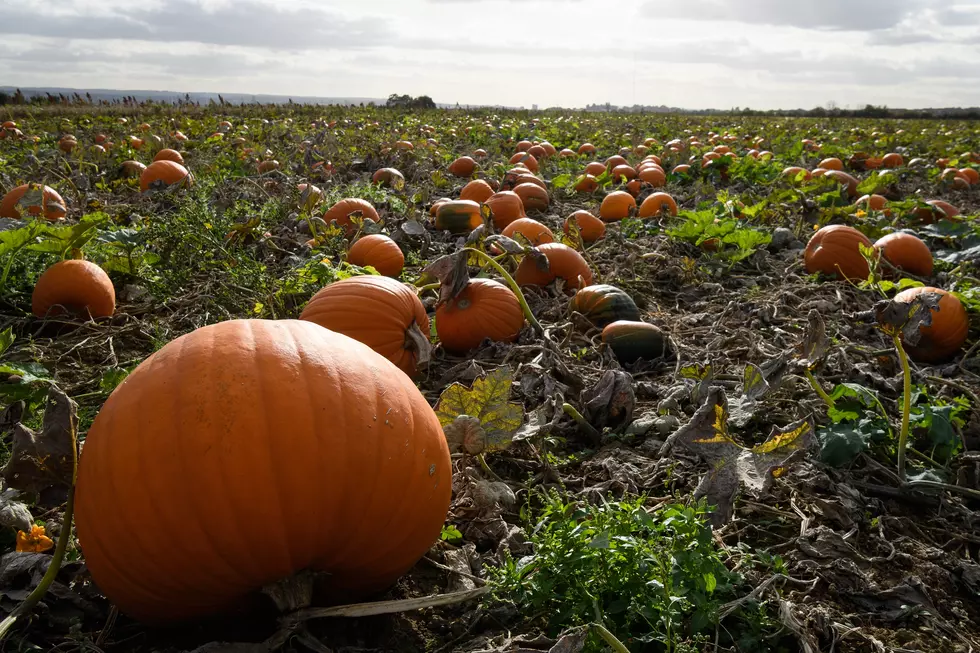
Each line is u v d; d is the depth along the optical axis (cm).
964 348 548
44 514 331
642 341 521
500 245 582
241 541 231
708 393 327
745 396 390
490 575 290
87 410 423
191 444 229
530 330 547
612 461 384
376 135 2148
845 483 369
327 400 242
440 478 267
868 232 855
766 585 284
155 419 234
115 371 444
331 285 480
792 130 2994
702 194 1235
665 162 1695
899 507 363
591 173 1457
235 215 829
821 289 681
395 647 264
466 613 280
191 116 3114
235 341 250
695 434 322
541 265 589
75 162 1425
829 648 267
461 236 898
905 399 360
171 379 241
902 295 531
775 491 362
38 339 562
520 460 391
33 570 281
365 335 456
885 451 399
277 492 231
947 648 271
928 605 292
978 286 668
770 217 955
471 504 347
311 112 3634
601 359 514
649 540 265
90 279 580
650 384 475
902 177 1499
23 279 619
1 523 296
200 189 923
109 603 280
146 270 667
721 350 543
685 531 265
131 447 233
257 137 2091
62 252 600
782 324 604
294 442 233
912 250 709
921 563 318
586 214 885
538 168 1584
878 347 551
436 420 278
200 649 240
